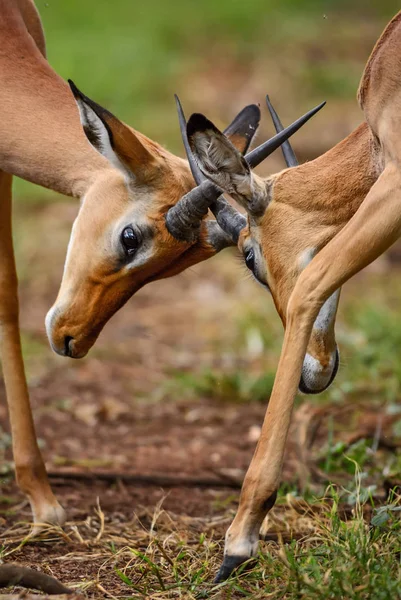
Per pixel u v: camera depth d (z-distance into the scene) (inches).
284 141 408.8
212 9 1708.9
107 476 485.1
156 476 482.9
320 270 341.1
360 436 497.4
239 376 644.7
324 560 339.6
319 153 1095.6
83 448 543.8
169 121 1160.2
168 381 652.1
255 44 1556.3
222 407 616.4
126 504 457.1
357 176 378.6
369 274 875.4
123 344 729.0
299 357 340.2
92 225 411.2
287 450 520.1
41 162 421.7
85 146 418.3
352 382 612.7
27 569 322.7
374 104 359.3
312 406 517.7
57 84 431.2
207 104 1242.6
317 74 1385.3
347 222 378.6
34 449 423.5
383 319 711.7
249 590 334.3
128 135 392.5
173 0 1771.7
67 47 1366.9
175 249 402.6
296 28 1642.5
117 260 408.8
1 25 436.8
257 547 340.2
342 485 446.0
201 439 559.2
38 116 423.2
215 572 354.3
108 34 1467.8
